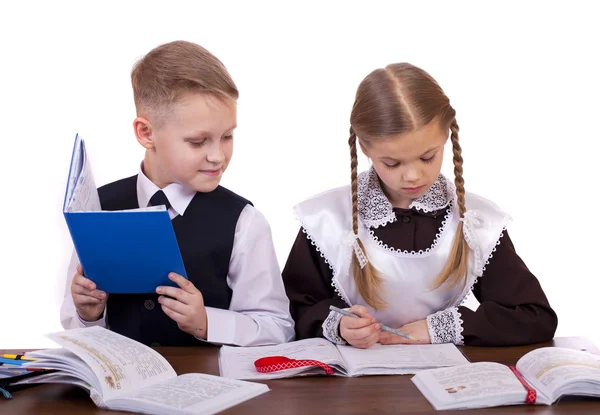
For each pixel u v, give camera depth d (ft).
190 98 6.56
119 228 6.19
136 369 5.80
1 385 5.74
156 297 7.34
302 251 7.68
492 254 7.46
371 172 7.57
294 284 7.69
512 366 6.17
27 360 5.95
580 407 5.42
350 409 5.39
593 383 5.50
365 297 7.44
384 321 7.57
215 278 7.44
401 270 7.40
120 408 5.42
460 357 6.50
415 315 7.51
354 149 7.30
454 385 5.63
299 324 7.36
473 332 6.93
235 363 6.33
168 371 5.97
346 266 7.50
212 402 5.36
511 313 7.10
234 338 6.95
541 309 7.18
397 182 6.66
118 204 7.57
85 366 5.61
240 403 5.49
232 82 6.78
